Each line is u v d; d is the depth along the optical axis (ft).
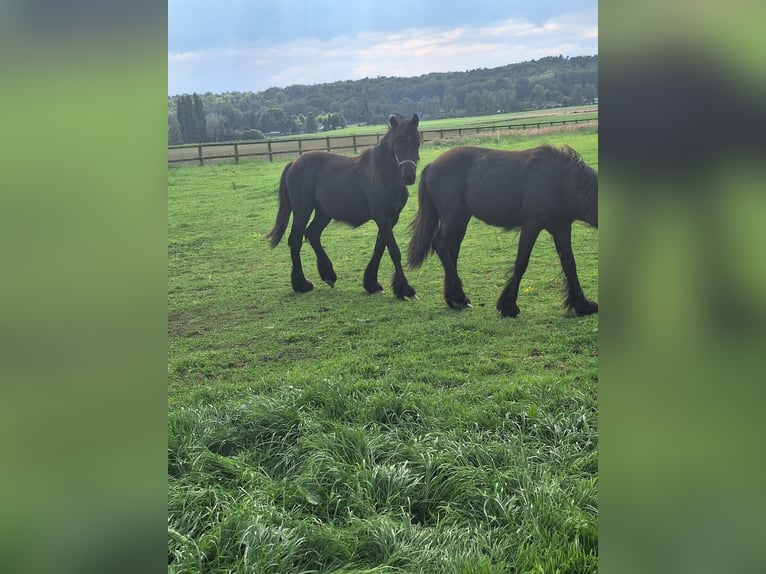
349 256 23.61
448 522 10.06
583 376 15.17
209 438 12.42
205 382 16.70
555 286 20.77
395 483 10.83
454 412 13.56
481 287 21.06
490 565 8.48
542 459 11.55
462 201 20.27
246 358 18.02
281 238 23.62
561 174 19.06
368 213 21.74
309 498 10.44
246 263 24.16
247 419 13.07
